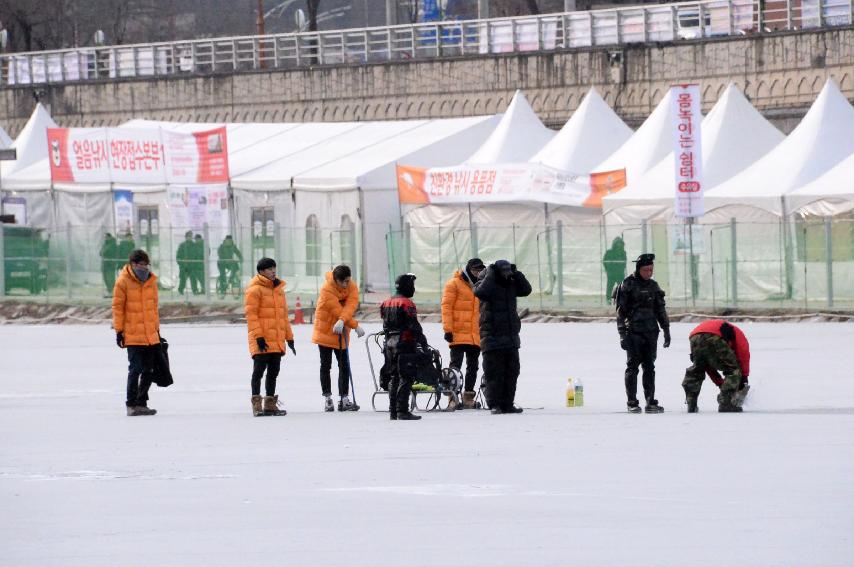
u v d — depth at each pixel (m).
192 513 28.77
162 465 36.28
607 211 102.38
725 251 95.19
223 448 39.44
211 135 113.44
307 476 33.56
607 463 34.19
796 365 59.97
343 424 44.75
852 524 25.97
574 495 29.80
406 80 145.50
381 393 50.84
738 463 33.50
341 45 153.12
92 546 25.64
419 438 40.44
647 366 45.62
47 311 113.94
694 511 27.55
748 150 105.75
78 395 56.78
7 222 125.50
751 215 97.56
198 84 158.50
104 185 125.31
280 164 122.81
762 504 28.11
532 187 104.94
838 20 124.38
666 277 98.31
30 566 24.06
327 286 49.06
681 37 131.50
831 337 75.62
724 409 44.91
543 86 137.12
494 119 127.50
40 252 118.38
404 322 45.91
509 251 106.00
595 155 113.25
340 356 49.19
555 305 99.00
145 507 29.66
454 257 107.94
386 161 117.25
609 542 24.84
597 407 47.84
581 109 115.88
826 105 102.50
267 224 113.44
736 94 108.12
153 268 119.31
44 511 29.58
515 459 35.41
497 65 139.75
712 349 44.84
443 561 23.62
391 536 25.83
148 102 162.25
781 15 130.12
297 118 152.62
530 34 140.75
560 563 23.28
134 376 48.78
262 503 29.75
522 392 52.88
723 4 129.88
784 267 93.56
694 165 93.75
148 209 121.75
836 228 92.38
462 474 33.19
